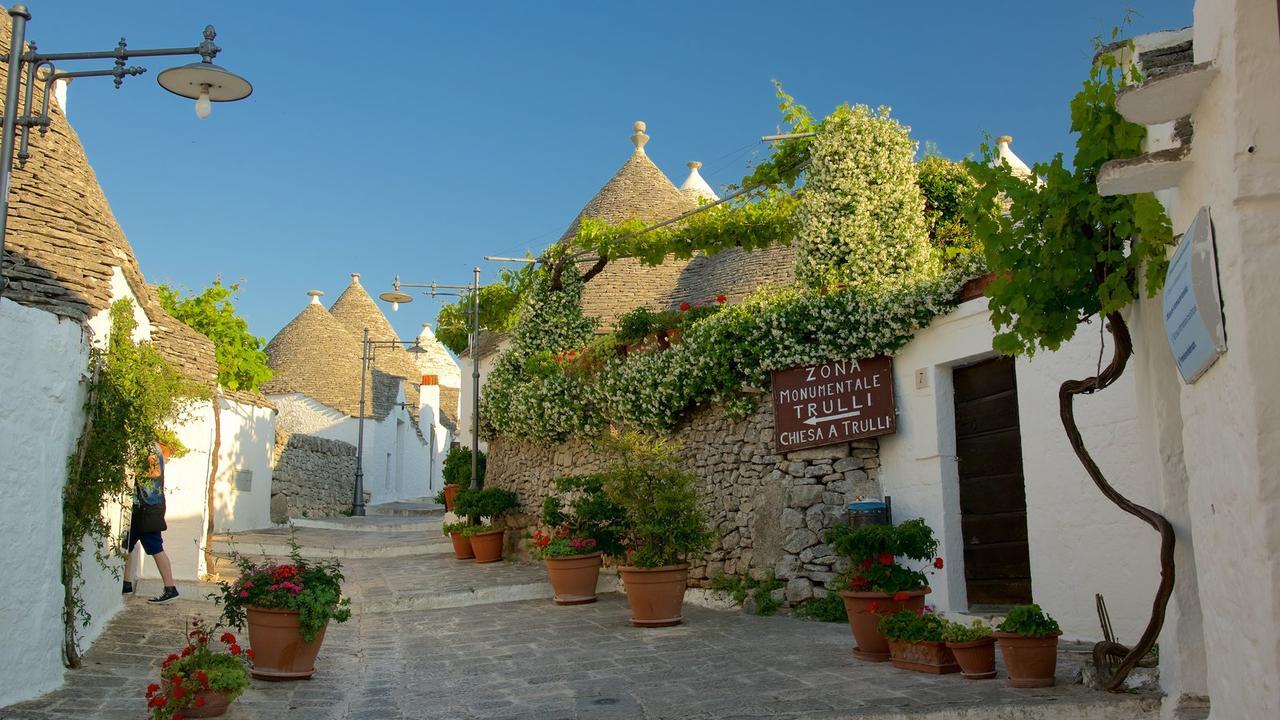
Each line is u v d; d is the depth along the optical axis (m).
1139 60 5.73
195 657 6.11
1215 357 4.12
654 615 9.52
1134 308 6.04
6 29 8.70
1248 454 3.82
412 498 37.62
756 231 13.62
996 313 6.04
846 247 10.82
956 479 9.20
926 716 5.68
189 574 12.09
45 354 6.36
